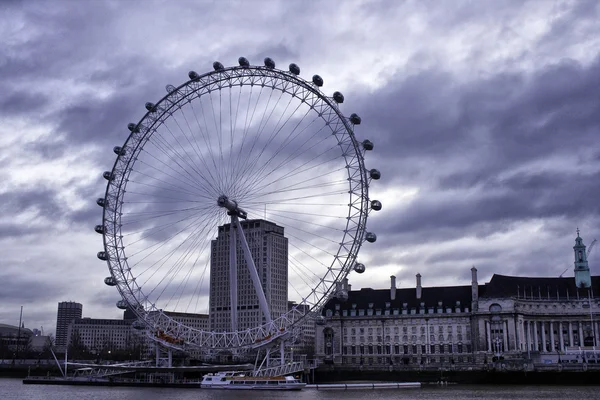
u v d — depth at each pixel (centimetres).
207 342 15562
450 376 18450
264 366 16250
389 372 19212
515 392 14250
